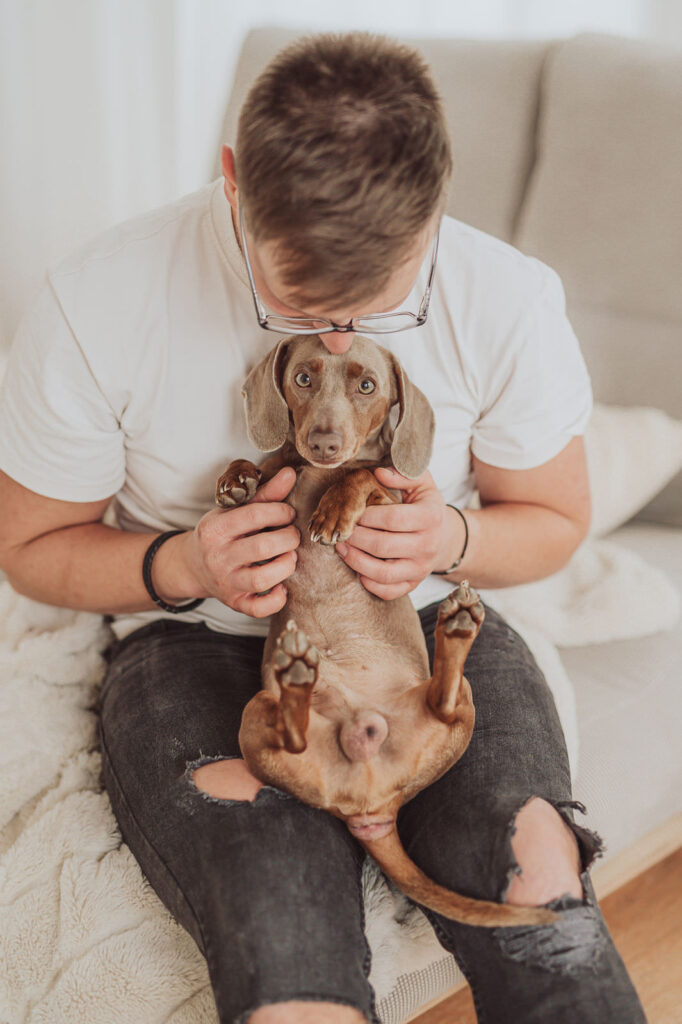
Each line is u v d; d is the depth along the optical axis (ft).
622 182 7.63
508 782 4.35
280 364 4.58
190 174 12.10
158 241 4.71
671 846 6.30
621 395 8.04
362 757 4.09
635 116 7.54
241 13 11.64
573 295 8.05
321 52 3.47
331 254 3.47
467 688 4.43
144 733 4.63
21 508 5.10
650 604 6.68
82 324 4.66
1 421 4.92
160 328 4.71
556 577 7.15
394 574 4.54
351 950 3.79
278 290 3.72
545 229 8.01
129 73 11.35
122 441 5.07
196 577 4.69
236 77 8.64
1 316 11.63
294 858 3.93
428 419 4.69
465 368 5.02
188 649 5.09
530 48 8.17
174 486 5.08
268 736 4.09
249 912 3.74
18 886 4.73
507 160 8.20
